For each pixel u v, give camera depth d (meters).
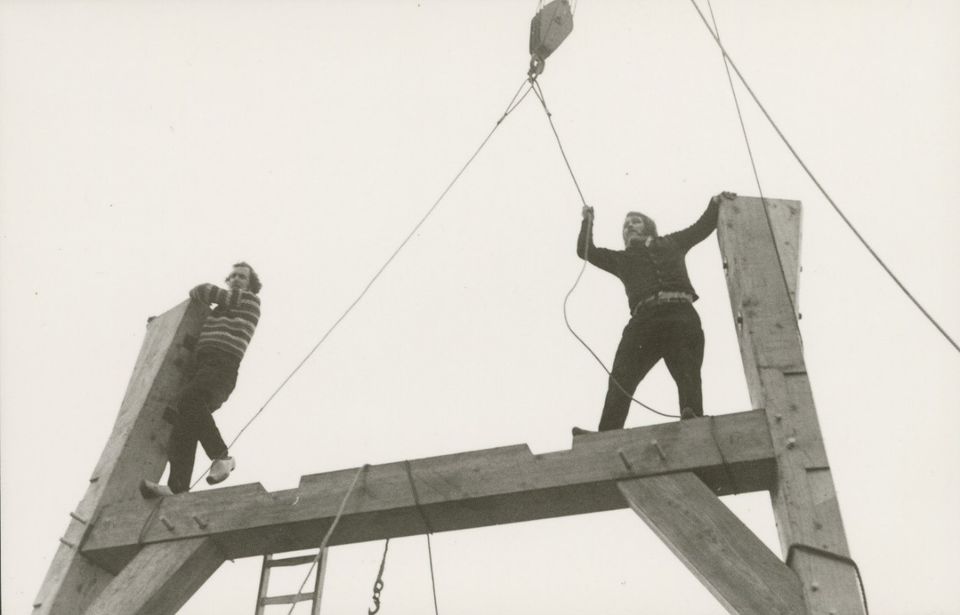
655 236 7.27
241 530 6.43
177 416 7.29
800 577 5.36
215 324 7.56
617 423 6.64
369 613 6.65
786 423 5.88
